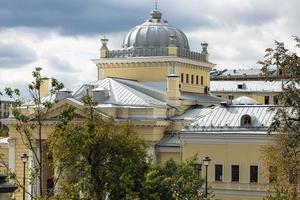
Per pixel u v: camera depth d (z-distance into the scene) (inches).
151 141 5595.5
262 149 4249.5
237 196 4596.5
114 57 6865.2
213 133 4660.4
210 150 4680.1
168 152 5561.0
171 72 6589.6
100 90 5954.7
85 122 3474.4
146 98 6043.3
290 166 3129.9
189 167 3671.3
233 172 4623.5
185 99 6210.6
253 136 4539.9
